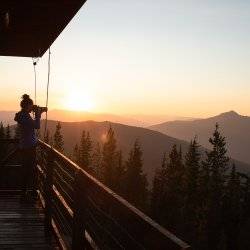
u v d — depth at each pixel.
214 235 55.06
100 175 86.50
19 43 9.25
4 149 11.94
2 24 7.23
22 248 6.90
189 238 52.38
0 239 7.40
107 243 3.46
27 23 7.46
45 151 8.88
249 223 56.78
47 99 7.95
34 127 9.84
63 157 6.19
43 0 5.91
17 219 8.82
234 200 61.62
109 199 3.36
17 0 5.91
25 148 10.02
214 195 63.22
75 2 5.93
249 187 65.50
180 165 77.50
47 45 9.27
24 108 9.88
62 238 6.25
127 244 2.78
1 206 9.99
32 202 10.32
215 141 73.56
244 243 54.31
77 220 4.97
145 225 2.42
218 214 56.50
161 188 67.12
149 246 2.33
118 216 3.12
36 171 10.95
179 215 56.62
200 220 55.22
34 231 7.96
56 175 7.28
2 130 73.88
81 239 4.81
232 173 69.94
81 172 4.70
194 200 67.25
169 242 2.04
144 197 72.94
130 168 78.06
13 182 11.34
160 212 60.50
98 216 3.90
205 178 69.50
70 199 5.62
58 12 6.61
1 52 10.20
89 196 4.61
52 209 7.59
